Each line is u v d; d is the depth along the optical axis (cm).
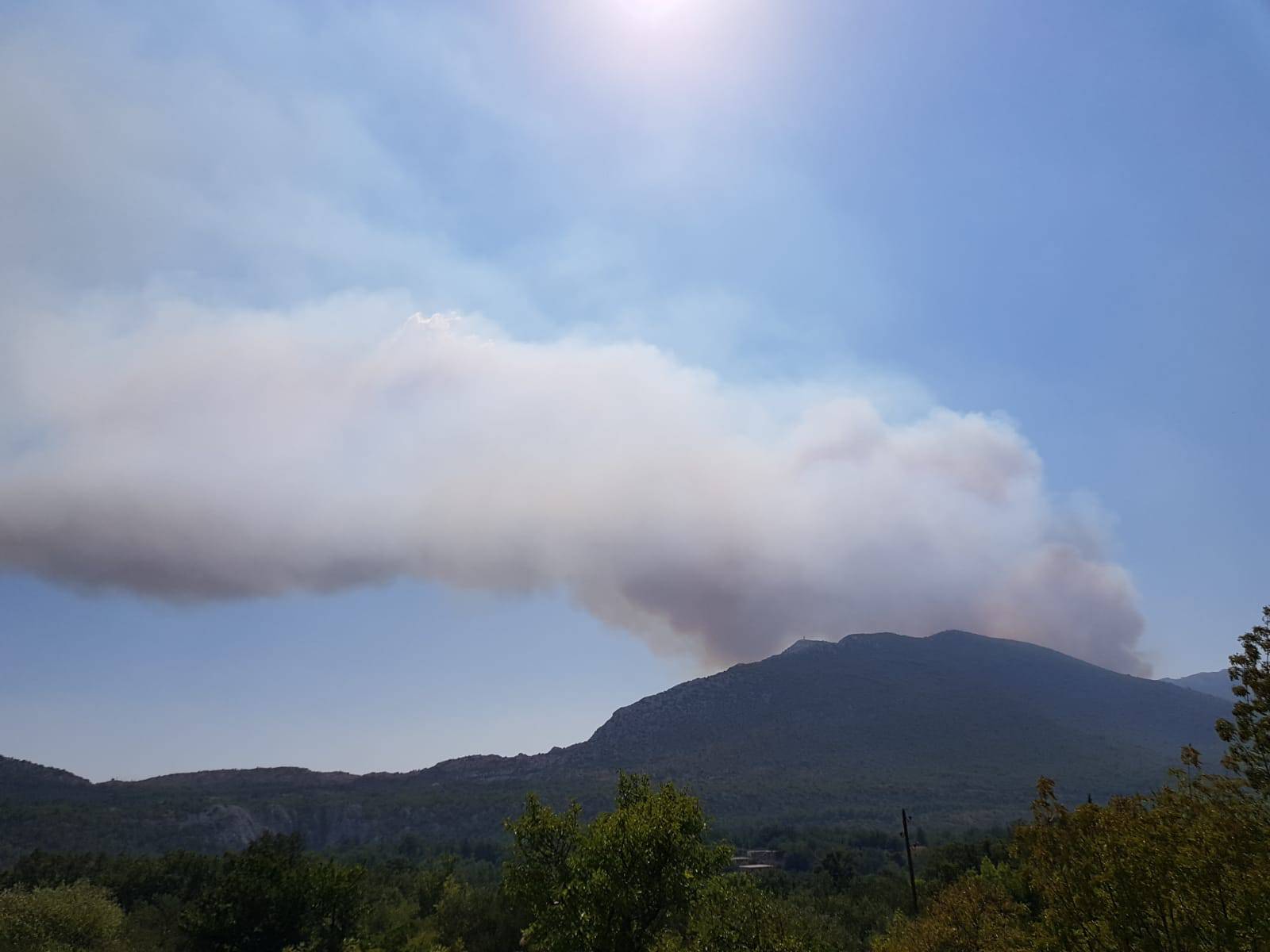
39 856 6172
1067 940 1195
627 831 1962
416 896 5534
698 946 1877
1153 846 1134
